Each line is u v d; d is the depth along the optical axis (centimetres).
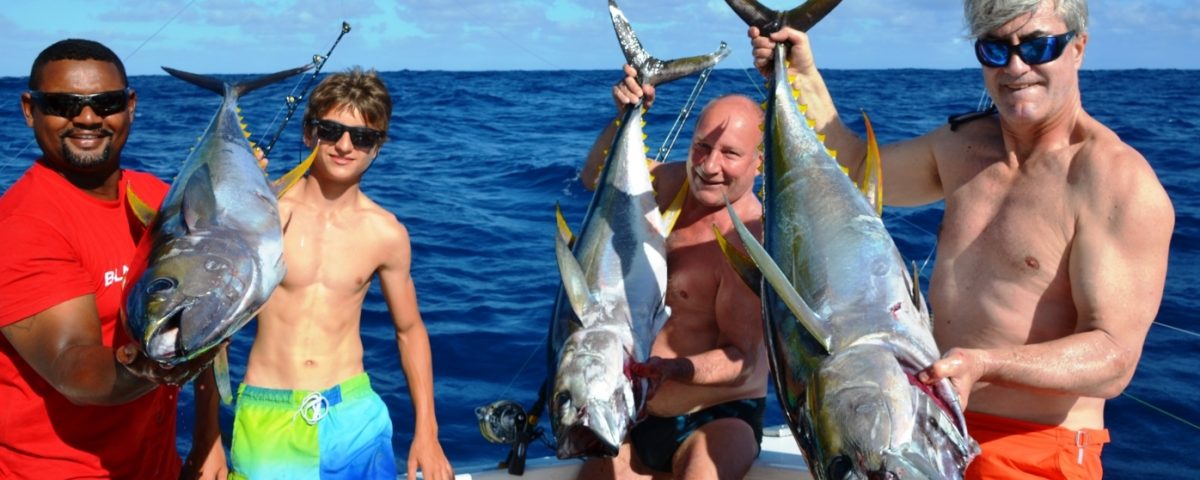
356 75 322
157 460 297
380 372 544
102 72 266
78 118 262
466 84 3622
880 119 1758
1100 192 267
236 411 323
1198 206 941
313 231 324
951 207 305
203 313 223
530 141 1520
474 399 514
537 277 712
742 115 335
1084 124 276
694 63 351
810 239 271
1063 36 264
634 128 347
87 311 261
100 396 241
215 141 273
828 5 325
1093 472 288
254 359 325
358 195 335
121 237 279
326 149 317
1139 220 261
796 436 251
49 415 271
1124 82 4247
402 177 1136
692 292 352
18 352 263
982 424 296
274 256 252
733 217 243
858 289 256
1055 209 276
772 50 321
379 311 635
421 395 342
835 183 280
